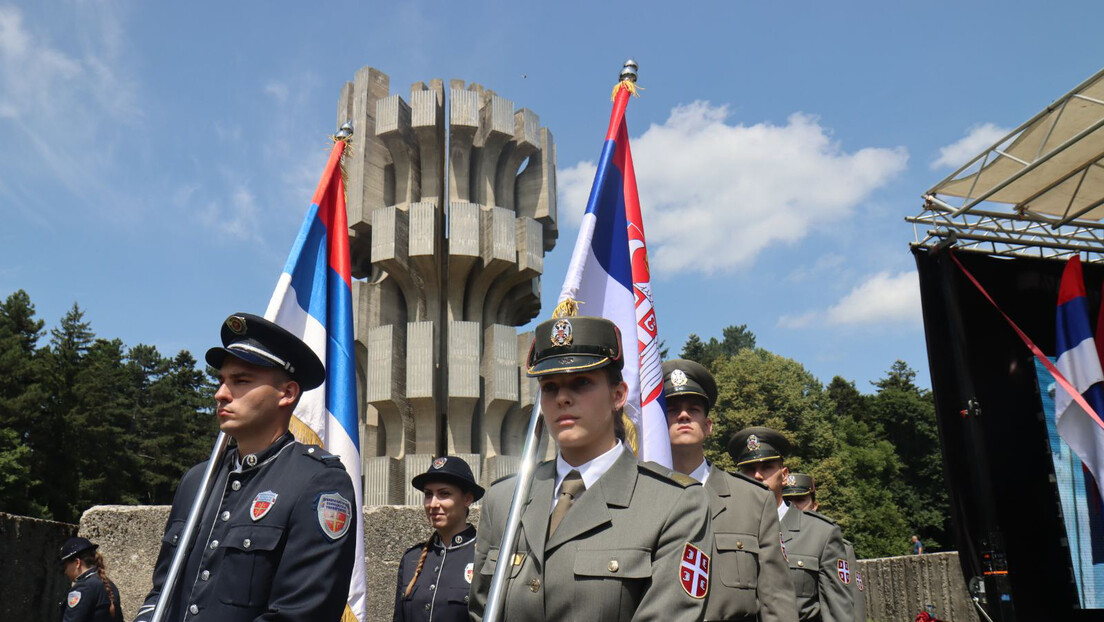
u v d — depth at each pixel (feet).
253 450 10.37
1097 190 40.68
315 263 17.48
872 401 204.85
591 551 7.93
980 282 41.27
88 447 141.59
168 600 9.43
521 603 8.05
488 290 73.72
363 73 74.49
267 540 9.32
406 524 26.78
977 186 40.27
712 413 160.35
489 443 68.49
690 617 7.63
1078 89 33.83
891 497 172.14
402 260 69.15
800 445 157.99
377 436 69.77
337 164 18.44
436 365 69.36
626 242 15.80
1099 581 37.22
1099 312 42.29
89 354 170.19
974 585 37.70
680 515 8.09
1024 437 39.45
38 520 27.25
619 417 9.16
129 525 24.82
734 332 276.82
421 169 73.56
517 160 75.20
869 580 63.26
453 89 72.54
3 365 137.59
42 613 27.04
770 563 14.20
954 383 39.86
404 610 18.53
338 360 16.98
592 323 8.74
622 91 16.98
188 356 203.62
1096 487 38.47
